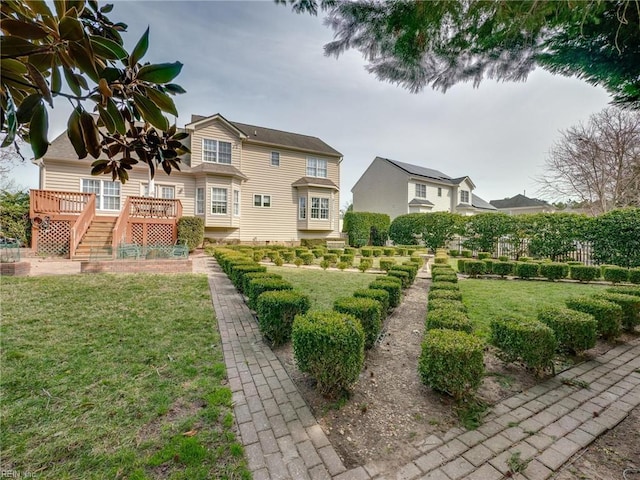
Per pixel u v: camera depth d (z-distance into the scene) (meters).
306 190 16.97
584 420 2.20
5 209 13.69
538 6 1.48
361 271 9.64
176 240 12.37
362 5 1.87
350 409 2.29
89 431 1.94
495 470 1.71
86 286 6.01
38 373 2.67
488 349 3.53
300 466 1.71
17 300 4.88
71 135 0.90
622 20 1.45
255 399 2.40
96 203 12.11
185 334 3.76
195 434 1.94
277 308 3.44
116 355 3.09
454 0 1.58
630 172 14.45
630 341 3.85
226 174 13.88
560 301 5.81
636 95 2.19
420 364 2.49
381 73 2.40
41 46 0.81
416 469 1.71
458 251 15.91
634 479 1.65
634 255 10.01
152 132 1.29
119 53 0.92
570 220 11.91
